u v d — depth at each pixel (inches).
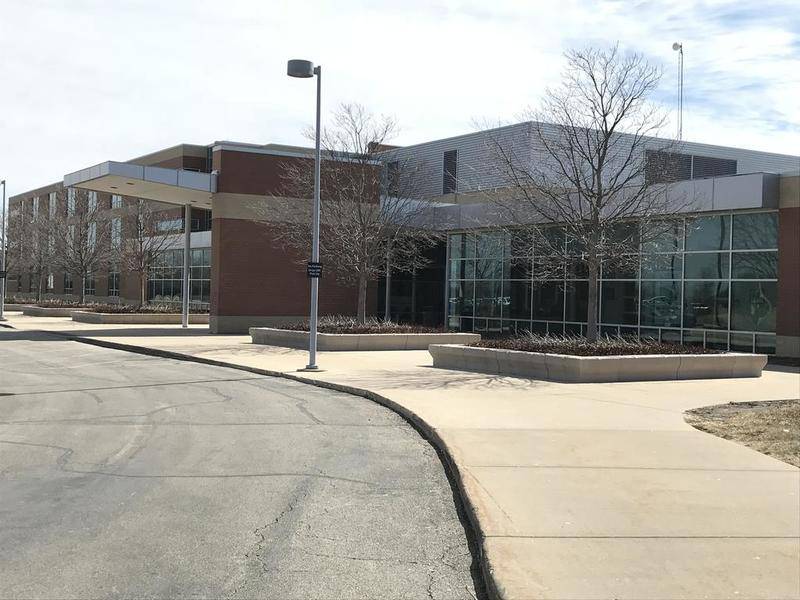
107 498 267.6
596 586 179.8
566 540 213.0
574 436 365.4
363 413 464.8
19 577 192.5
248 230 1243.2
